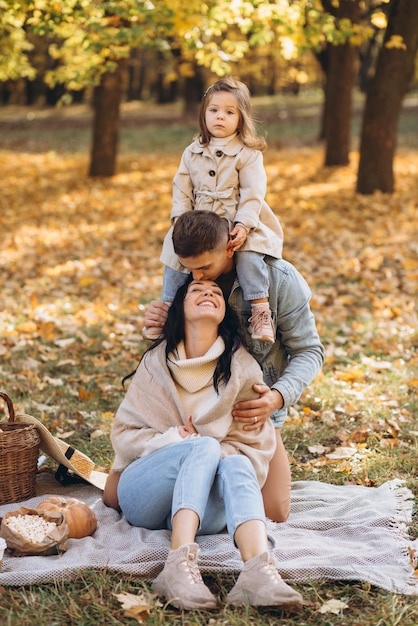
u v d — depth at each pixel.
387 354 6.55
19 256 10.44
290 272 3.72
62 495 4.02
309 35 9.83
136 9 8.18
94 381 5.90
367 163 13.77
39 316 7.56
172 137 27.33
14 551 3.31
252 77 31.92
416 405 5.35
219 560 3.27
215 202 3.69
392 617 2.89
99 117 17.53
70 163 21.17
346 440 4.82
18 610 2.91
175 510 3.10
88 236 11.78
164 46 9.79
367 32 10.09
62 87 40.53
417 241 10.59
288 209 13.33
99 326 7.32
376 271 9.37
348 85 17.36
